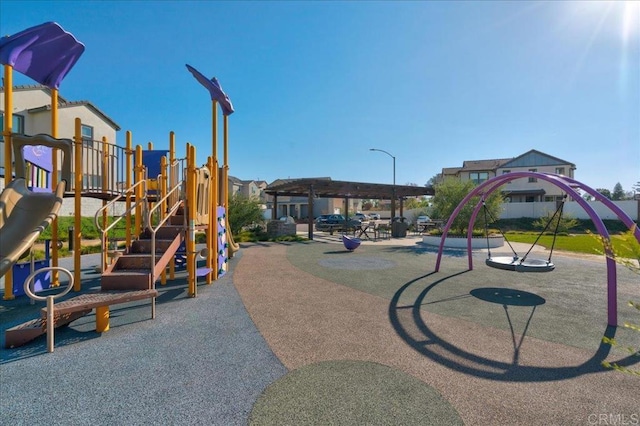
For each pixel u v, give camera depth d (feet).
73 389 8.77
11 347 11.45
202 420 7.44
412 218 104.94
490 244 44.34
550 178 18.85
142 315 15.03
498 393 8.53
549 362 10.36
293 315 15.02
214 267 22.88
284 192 66.39
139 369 9.88
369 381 9.12
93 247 38.22
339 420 7.38
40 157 22.68
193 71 23.99
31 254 18.70
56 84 19.84
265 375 9.49
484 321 14.23
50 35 17.35
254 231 61.93
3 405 8.04
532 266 19.43
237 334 12.69
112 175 23.95
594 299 17.88
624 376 9.47
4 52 17.02
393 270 26.66
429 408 7.84
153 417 7.55
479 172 128.36
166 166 25.79
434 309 15.97
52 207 16.08
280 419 7.43
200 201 20.77
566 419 7.46
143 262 15.76
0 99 50.01
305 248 42.39
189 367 10.00
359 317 14.74
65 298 18.40
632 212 81.30
